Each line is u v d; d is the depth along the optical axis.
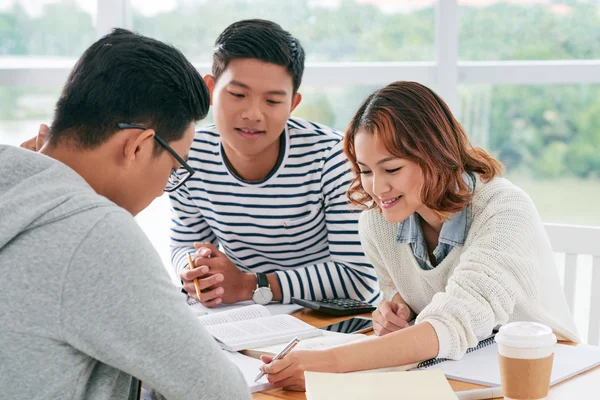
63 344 0.93
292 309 1.82
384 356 1.31
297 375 1.27
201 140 1.99
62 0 2.95
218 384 1.00
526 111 2.60
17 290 0.91
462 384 1.27
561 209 2.63
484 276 1.40
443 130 1.45
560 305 1.56
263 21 1.83
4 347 0.90
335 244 1.94
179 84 1.08
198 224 2.12
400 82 1.48
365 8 2.71
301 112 2.76
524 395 1.14
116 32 1.09
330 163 1.92
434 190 1.44
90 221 0.93
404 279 1.69
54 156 1.05
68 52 2.98
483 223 1.49
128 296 0.93
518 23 2.58
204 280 1.82
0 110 2.94
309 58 2.78
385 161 1.43
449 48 2.59
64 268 0.91
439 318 1.37
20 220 0.92
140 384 1.08
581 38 2.54
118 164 1.05
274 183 1.94
